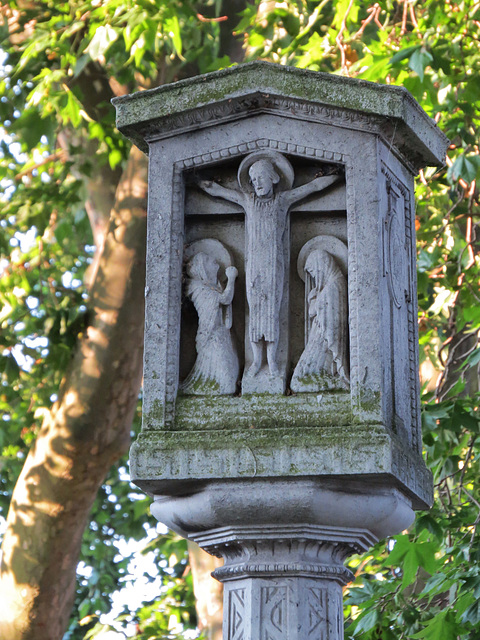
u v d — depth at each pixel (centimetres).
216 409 845
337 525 829
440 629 1247
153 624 2356
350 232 868
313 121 889
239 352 879
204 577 1941
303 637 812
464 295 1656
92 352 1902
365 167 877
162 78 1973
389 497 830
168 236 892
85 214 2198
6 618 1927
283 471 802
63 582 1936
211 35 1880
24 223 2061
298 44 1730
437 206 1725
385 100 877
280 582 827
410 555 1277
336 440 804
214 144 902
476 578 1264
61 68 1758
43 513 1886
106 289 1912
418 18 1834
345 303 866
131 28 1627
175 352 868
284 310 880
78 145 2083
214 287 891
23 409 2297
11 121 2011
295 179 906
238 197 904
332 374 848
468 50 1602
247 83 882
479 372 1589
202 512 827
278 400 841
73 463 1883
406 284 928
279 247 885
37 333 2036
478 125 1691
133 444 833
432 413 1426
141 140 929
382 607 1383
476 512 1537
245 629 821
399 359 883
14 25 2056
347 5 1644
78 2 1872
